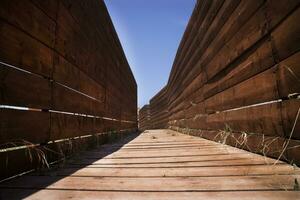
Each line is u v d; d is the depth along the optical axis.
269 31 2.34
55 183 1.79
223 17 3.66
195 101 6.23
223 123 3.94
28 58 2.17
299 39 1.88
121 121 8.37
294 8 1.92
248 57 2.88
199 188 1.60
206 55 4.85
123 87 9.11
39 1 2.39
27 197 1.46
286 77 2.10
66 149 3.03
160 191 1.56
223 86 3.87
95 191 1.58
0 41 1.79
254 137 2.81
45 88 2.51
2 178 1.80
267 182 1.68
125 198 1.44
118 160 2.82
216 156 2.85
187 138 6.04
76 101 3.52
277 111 2.28
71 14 3.31
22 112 2.06
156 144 4.75
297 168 1.99
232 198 1.39
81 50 3.77
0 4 1.79
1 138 1.78
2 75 1.80
